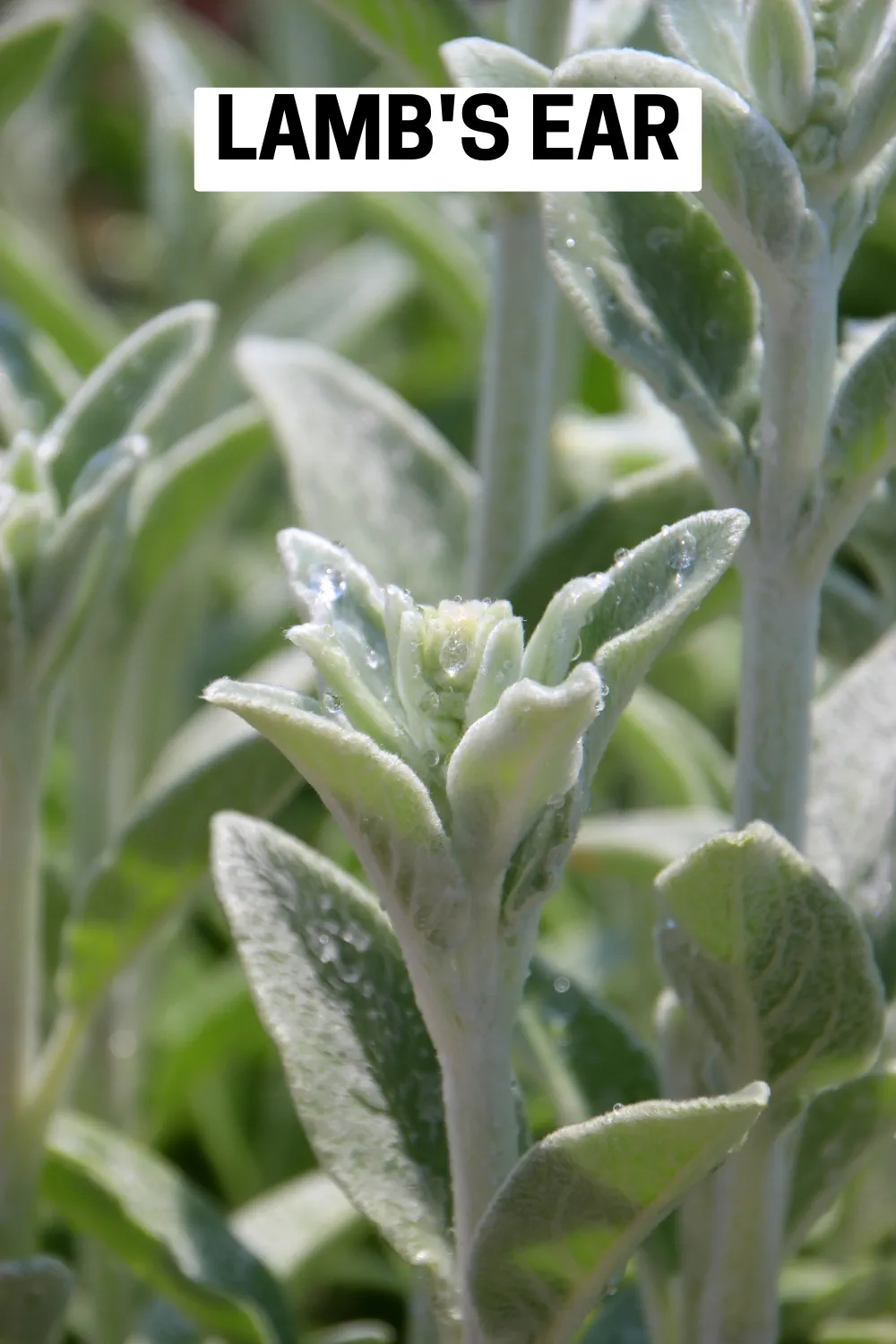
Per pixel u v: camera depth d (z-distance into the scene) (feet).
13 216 3.75
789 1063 1.94
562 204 1.98
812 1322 2.14
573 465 2.60
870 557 2.25
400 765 1.80
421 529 2.32
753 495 1.96
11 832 2.10
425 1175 1.94
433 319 4.00
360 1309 2.67
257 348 2.36
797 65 1.90
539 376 2.21
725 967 1.92
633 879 2.43
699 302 1.99
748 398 1.98
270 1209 2.38
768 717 1.98
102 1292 2.37
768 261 1.92
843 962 1.90
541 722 1.78
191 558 2.60
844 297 3.84
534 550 2.16
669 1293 2.05
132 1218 2.14
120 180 4.93
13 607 2.05
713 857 1.86
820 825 2.08
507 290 2.20
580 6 2.22
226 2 5.47
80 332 2.81
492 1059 1.87
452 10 2.14
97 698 2.45
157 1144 2.87
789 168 1.89
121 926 2.15
